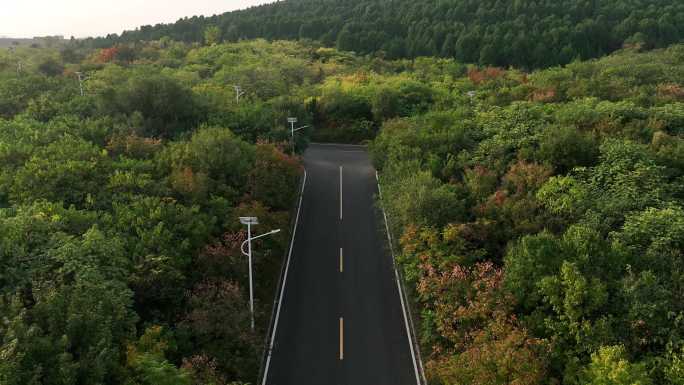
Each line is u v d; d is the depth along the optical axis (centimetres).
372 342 2458
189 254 2427
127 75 6266
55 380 1410
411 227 2583
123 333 1791
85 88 5453
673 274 1877
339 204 4125
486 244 2523
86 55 9150
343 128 6094
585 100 3912
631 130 3225
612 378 1536
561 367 1773
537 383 1678
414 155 3472
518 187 2744
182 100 4300
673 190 2552
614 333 1747
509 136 3366
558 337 1822
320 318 2634
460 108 4416
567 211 2445
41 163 2720
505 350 1748
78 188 2666
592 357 1630
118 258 2055
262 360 2312
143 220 2388
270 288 2866
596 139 3123
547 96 4334
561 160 2925
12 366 1299
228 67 7119
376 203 3712
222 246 2534
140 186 2717
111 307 1792
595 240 2048
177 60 8112
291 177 3644
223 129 3762
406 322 2616
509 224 2567
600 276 1934
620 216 2342
